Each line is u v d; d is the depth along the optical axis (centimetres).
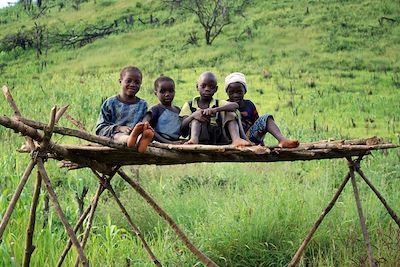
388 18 4172
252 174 1316
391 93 2861
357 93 2841
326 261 806
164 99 604
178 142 590
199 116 589
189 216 970
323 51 3725
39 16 5678
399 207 1026
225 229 880
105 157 532
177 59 3803
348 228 924
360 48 3734
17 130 446
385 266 809
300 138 1806
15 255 680
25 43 4741
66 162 601
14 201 459
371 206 998
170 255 827
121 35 4634
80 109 2089
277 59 3619
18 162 1045
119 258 788
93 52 4306
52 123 454
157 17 5006
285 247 877
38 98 2438
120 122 578
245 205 944
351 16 4306
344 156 679
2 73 3903
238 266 855
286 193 984
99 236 873
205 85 614
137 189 573
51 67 4000
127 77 578
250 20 4472
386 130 2180
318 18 4319
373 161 1468
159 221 972
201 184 1171
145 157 534
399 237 865
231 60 3669
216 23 4356
